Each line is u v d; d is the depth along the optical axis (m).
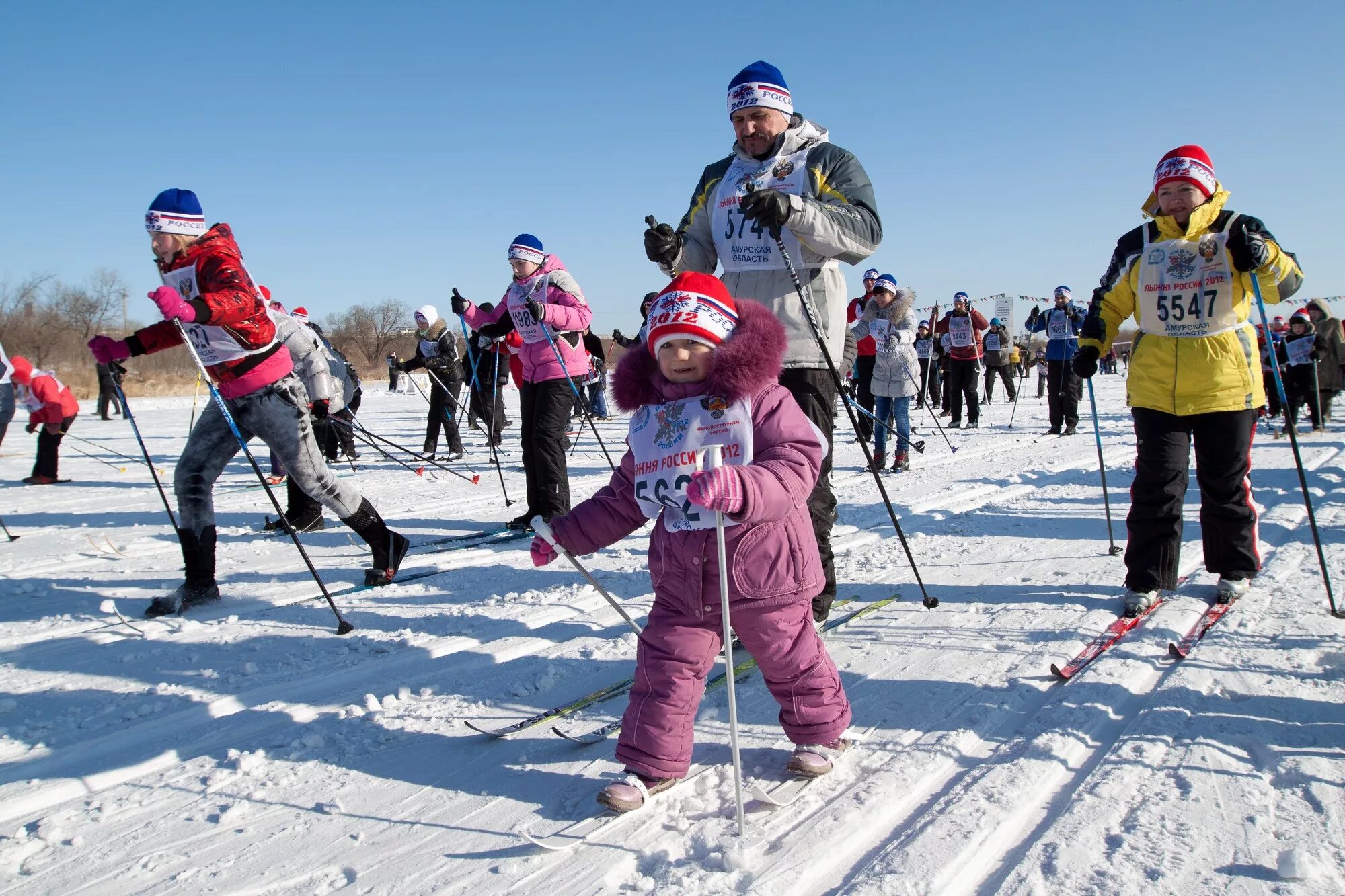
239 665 3.45
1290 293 3.66
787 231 3.30
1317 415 11.10
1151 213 3.86
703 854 2.01
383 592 4.55
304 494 6.27
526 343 5.92
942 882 1.85
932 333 12.39
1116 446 10.28
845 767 2.41
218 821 2.26
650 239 3.14
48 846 2.17
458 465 10.17
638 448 2.35
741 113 3.28
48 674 3.38
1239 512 3.73
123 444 12.81
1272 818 2.06
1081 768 2.38
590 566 4.98
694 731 2.68
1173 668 3.06
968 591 4.16
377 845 2.12
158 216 4.01
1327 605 3.65
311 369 5.31
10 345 40.03
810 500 3.45
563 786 2.39
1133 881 1.83
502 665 3.39
